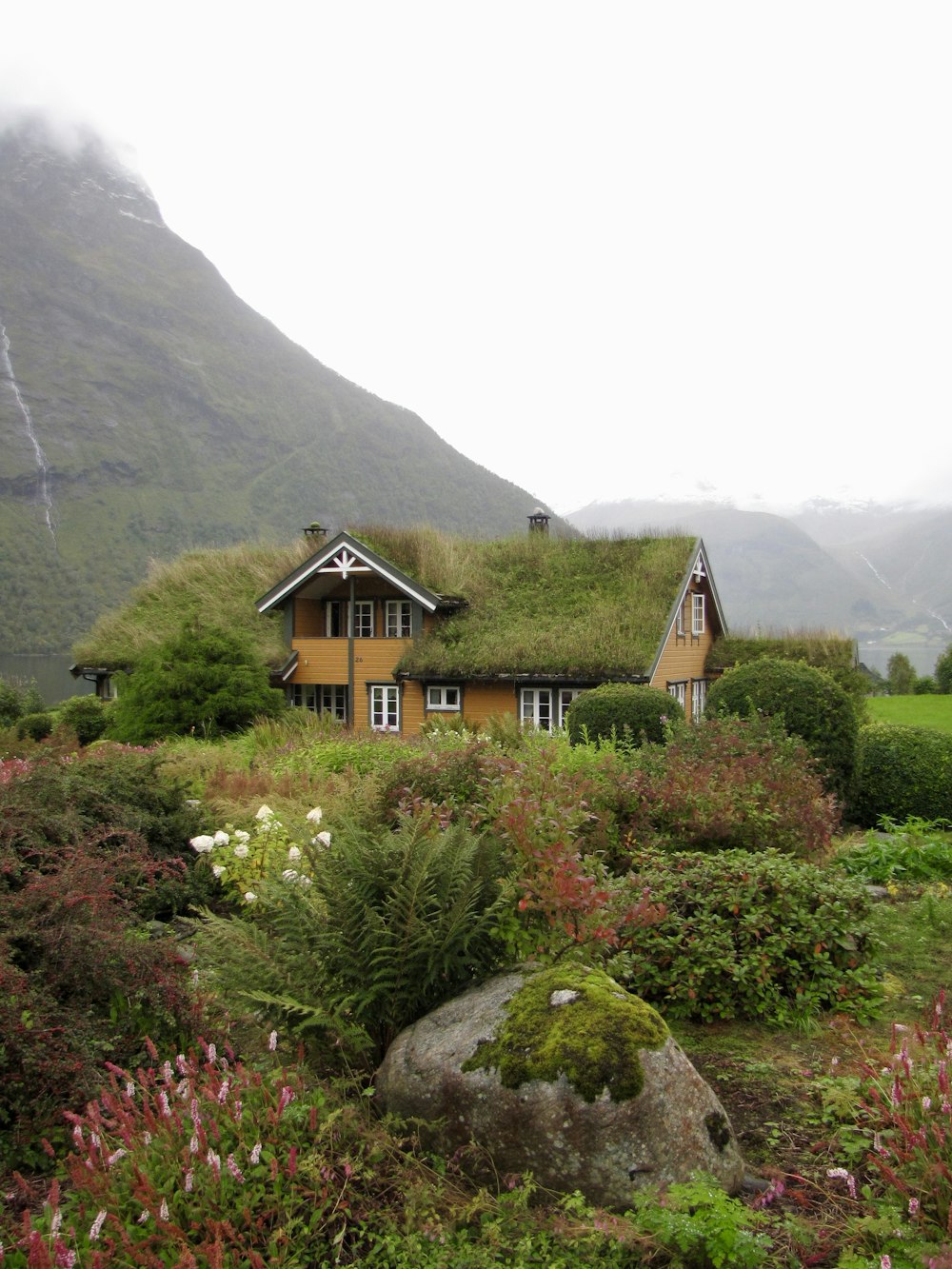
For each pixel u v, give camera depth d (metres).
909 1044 4.85
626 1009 4.25
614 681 23.55
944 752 14.12
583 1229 3.59
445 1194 3.90
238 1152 3.66
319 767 12.16
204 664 21.70
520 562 29.48
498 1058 4.16
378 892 4.98
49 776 7.47
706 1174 3.89
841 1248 3.72
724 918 6.55
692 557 27.70
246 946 5.16
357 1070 4.77
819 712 13.84
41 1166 4.26
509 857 5.62
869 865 9.91
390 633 28.16
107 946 5.00
